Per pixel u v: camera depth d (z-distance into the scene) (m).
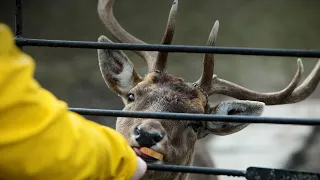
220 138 22.33
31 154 5.61
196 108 10.38
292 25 37.09
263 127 23.23
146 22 35.16
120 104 24.66
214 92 11.70
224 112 11.30
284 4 39.09
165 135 9.46
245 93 11.93
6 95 5.44
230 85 11.91
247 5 38.41
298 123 7.39
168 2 37.06
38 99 5.61
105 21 12.62
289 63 32.00
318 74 11.95
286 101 11.96
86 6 35.41
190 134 10.66
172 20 10.73
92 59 29.80
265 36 35.84
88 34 33.06
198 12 36.97
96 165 6.03
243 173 7.36
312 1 39.31
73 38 32.62
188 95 10.54
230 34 35.56
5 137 5.51
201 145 15.72
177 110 10.18
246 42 35.00
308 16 38.16
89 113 7.95
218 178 14.94
